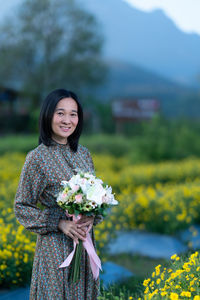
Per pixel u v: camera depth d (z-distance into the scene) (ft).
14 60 89.86
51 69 91.45
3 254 10.66
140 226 18.78
